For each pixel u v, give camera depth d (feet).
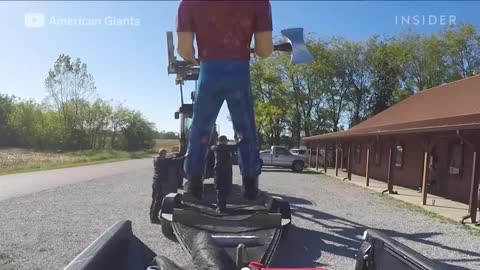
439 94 75.72
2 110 221.46
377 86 167.22
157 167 33.65
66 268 8.05
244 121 13.75
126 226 12.18
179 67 26.22
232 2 12.43
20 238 26.94
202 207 26.18
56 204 41.55
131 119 236.22
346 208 45.98
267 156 108.68
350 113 172.45
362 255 12.37
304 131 174.60
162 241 27.07
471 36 151.02
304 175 95.25
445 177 59.72
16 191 51.26
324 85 168.35
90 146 216.54
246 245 17.67
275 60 165.58
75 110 207.10
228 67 12.76
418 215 42.68
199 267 10.44
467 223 38.91
